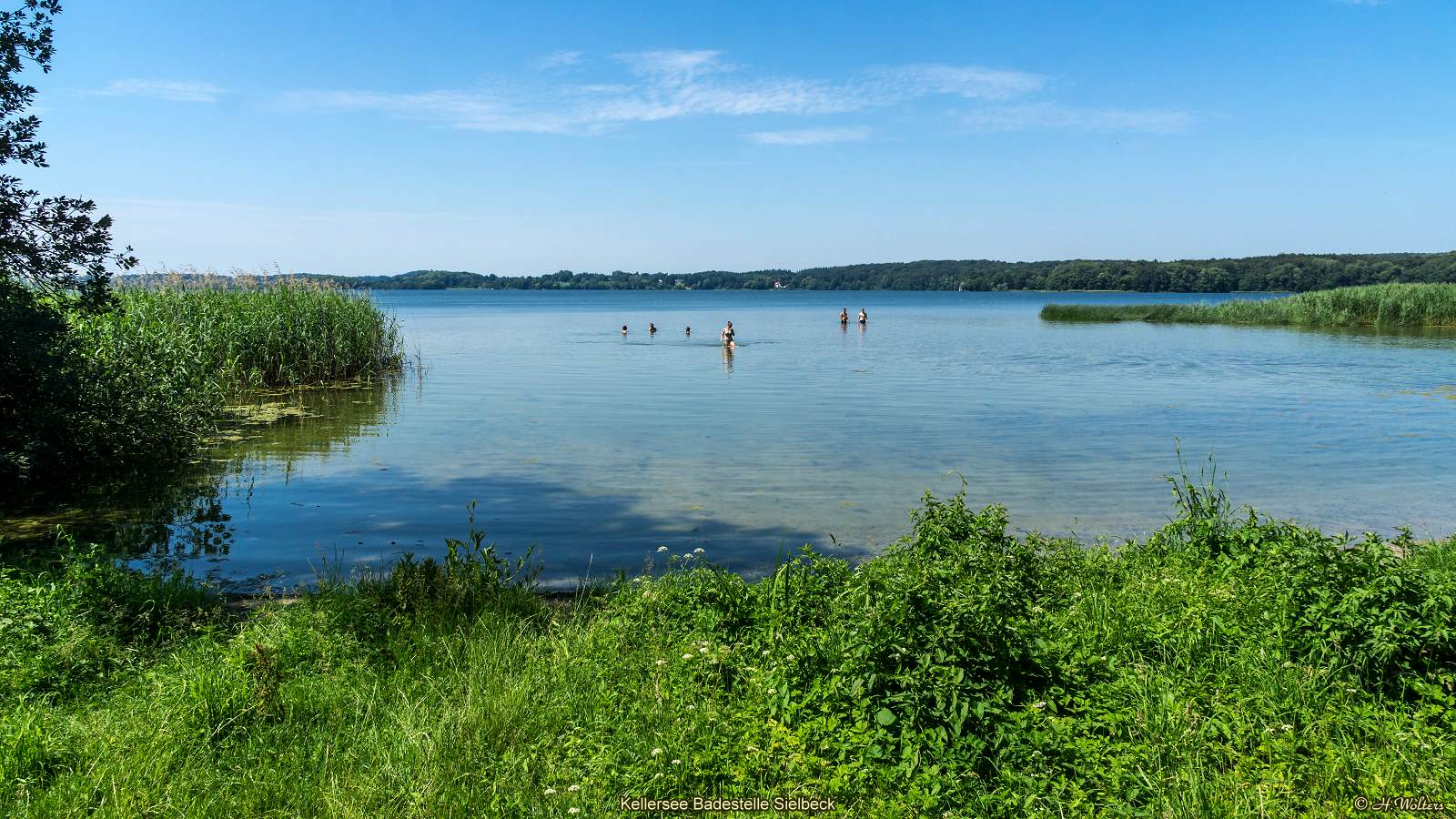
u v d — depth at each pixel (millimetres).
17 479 12281
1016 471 14531
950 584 6172
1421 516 11766
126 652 6422
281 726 5340
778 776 4871
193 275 24281
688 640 6629
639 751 5051
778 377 29438
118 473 13711
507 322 76250
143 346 16625
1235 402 22594
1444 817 4363
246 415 20344
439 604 7254
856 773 4812
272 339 25078
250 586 8828
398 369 30641
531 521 11508
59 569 8609
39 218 11789
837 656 5703
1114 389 25453
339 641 6645
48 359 12008
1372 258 154375
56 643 6184
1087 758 4902
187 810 4473
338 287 28938
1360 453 15977
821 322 75188
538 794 4742
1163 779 4707
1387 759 4840
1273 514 11820
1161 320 67875
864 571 6961
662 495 12930
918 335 54750
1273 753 4949
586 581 9016
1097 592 7668
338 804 4559
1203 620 6531
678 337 53938
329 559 9875
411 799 4617
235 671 5789
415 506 12242
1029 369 31984
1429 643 5645
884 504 12430
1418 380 27312
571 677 6023
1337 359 34625
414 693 5852
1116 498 12789
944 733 4914
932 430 18531
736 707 5621
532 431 18484
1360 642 5773
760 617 6844
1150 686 5633
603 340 49938
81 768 4820
